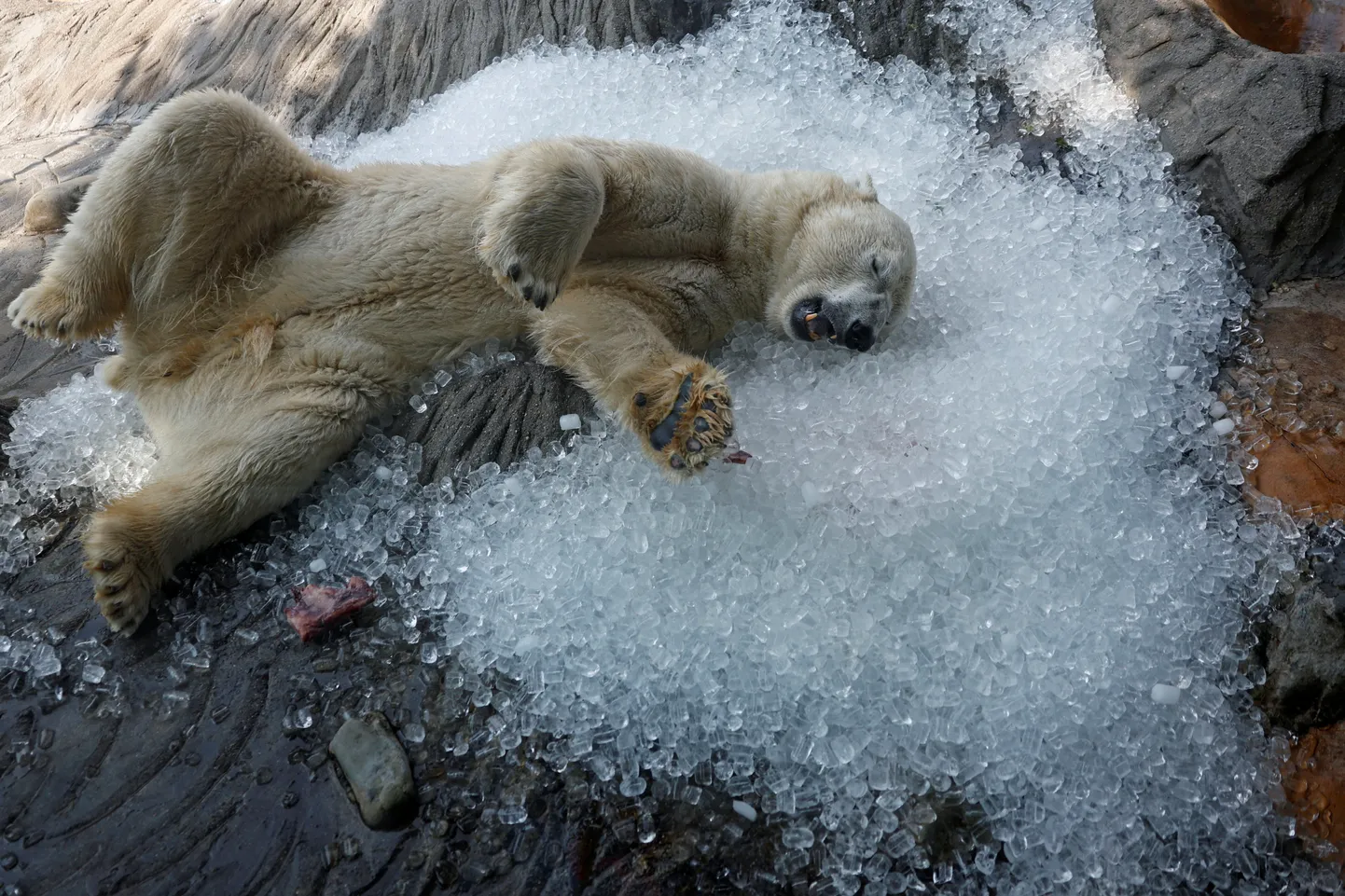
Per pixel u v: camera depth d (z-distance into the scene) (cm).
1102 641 335
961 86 554
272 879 290
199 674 332
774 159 518
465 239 384
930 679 328
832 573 346
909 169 512
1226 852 317
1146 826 318
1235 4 533
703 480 368
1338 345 420
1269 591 354
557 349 387
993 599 343
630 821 307
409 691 329
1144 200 479
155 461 398
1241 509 379
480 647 337
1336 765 321
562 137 403
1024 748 319
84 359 458
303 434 364
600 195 373
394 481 377
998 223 477
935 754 318
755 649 332
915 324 451
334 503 375
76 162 600
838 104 549
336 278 383
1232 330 438
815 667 328
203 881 289
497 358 409
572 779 314
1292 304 443
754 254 436
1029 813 313
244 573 357
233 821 300
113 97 666
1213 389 420
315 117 592
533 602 342
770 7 587
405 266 384
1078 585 346
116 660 335
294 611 340
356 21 633
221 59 654
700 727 326
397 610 350
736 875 300
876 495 360
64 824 297
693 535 356
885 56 568
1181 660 342
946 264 467
